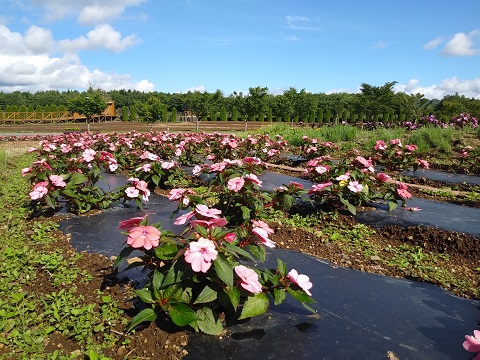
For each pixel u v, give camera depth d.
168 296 2.06
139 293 2.06
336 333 2.25
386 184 5.87
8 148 13.35
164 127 30.03
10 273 2.88
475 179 7.43
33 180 4.80
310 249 3.70
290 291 2.14
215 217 2.16
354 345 2.14
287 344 2.12
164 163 5.95
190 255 1.87
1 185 6.13
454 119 15.59
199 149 9.63
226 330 2.21
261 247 2.49
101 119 42.91
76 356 1.97
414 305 2.65
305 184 6.54
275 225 4.27
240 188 3.61
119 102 69.12
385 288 2.91
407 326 2.37
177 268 2.02
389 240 4.04
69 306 2.40
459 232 4.01
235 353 2.04
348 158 6.16
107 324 2.25
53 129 27.72
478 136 11.06
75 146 8.02
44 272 2.92
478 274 3.27
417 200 5.52
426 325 2.39
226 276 1.87
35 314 2.31
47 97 69.38
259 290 1.96
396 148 8.38
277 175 7.59
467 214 4.73
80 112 24.86
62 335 2.17
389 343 2.18
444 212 4.80
